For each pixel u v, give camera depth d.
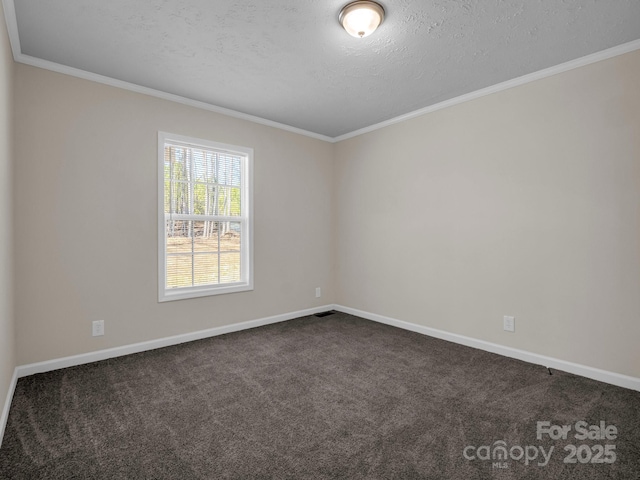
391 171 3.96
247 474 1.54
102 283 2.88
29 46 2.39
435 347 3.23
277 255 4.12
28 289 2.54
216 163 3.65
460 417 2.02
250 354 3.05
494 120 3.05
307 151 4.40
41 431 1.85
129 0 1.91
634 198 2.34
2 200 1.90
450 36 2.24
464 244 3.29
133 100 3.02
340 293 4.64
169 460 1.63
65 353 2.71
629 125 2.35
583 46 2.37
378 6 1.92
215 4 1.94
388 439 1.81
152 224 3.14
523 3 1.91
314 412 2.08
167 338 3.25
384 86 3.04
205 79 2.91
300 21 2.10
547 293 2.75
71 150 2.72
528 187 2.85
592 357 2.53
